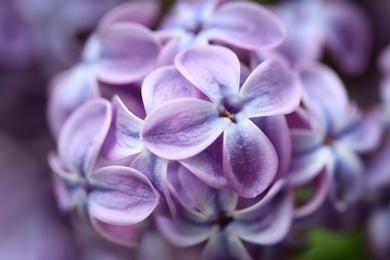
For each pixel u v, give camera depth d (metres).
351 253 0.16
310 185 0.12
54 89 0.13
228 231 0.11
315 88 0.12
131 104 0.11
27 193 0.19
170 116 0.10
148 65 0.11
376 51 0.18
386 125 0.14
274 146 0.10
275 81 0.10
